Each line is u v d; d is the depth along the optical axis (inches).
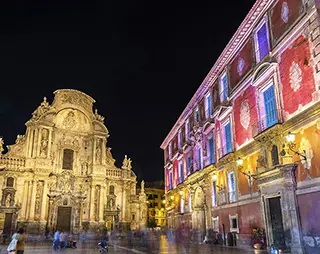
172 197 1883.6
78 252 957.2
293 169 738.2
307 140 705.6
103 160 2191.2
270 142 836.0
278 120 804.6
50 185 1979.6
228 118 1135.0
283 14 832.9
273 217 826.8
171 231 1819.6
